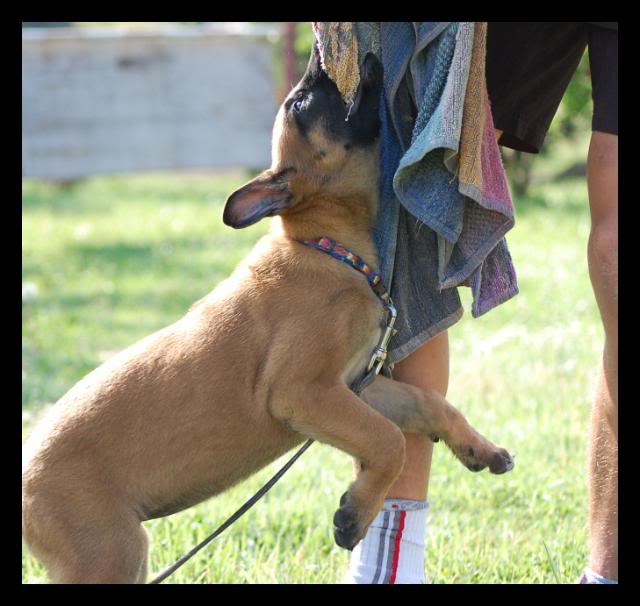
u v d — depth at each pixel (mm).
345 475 7449
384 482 5164
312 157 5688
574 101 19812
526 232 17500
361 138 5664
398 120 5402
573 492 7031
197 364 5324
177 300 14219
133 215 23109
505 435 7922
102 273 16391
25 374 10625
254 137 26453
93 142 25875
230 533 6652
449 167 5055
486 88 5316
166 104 26047
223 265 16547
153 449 5227
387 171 5594
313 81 5734
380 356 5383
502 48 5602
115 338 12305
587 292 12594
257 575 6141
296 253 5531
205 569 6121
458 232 5133
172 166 26281
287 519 6820
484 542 6426
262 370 5277
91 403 5270
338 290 5387
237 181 30656
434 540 6457
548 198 22438
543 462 7473
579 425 8031
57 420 5266
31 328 12719
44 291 15242
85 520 5023
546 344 10188
